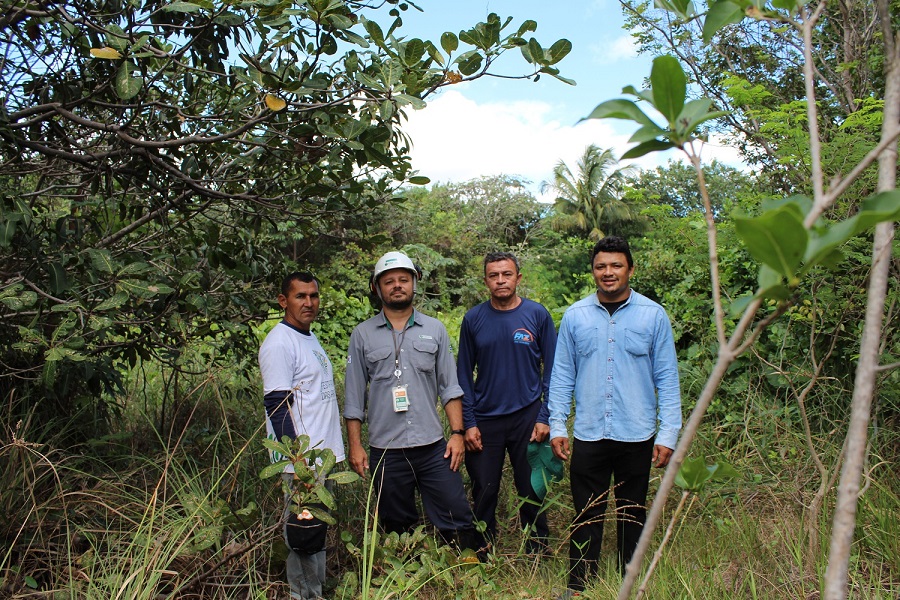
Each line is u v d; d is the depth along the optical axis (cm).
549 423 378
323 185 376
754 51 509
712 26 106
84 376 359
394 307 382
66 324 280
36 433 368
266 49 301
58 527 310
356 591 324
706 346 574
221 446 434
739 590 300
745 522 362
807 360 475
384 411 377
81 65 329
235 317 434
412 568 322
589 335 358
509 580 350
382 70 286
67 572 292
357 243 469
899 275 378
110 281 303
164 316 350
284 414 327
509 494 442
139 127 354
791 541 340
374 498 406
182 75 370
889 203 81
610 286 351
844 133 372
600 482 359
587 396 357
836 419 448
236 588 315
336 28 286
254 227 420
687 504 395
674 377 355
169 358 435
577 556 349
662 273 669
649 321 350
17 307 277
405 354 378
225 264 388
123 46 267
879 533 329
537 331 404
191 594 296
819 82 504
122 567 292
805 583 309
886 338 393
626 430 349
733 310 94
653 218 512
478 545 394
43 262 297
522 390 399
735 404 514
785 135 395
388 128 320
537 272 2164
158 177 369
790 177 411
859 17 437
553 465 391
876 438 406
